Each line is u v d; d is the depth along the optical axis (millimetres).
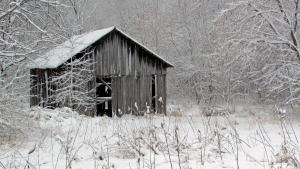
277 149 7770
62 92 17953
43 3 12773
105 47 20328
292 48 19203
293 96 19469
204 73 30922
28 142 9750
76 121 14555
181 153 7527
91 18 40938
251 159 6879
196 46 32938
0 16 11000
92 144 9086
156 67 22688
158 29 38281
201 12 34938
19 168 6949
